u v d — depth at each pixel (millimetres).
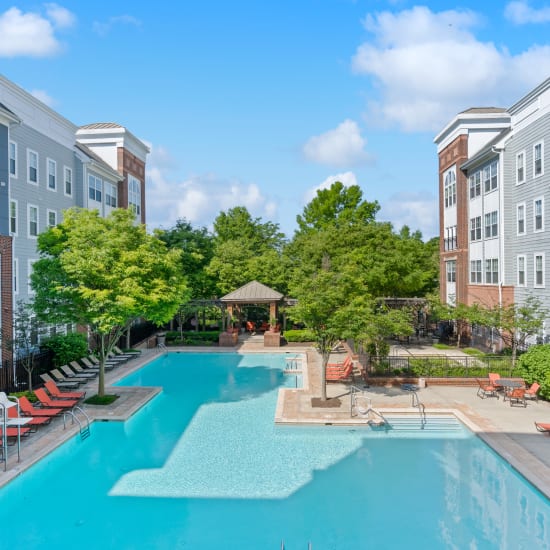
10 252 21109
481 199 32875
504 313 25062
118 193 39219
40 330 24875
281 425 17234
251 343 36562
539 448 14422
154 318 21141
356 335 18875
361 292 20859
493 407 18781
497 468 13797
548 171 25250
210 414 18984
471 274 34938
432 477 13289
